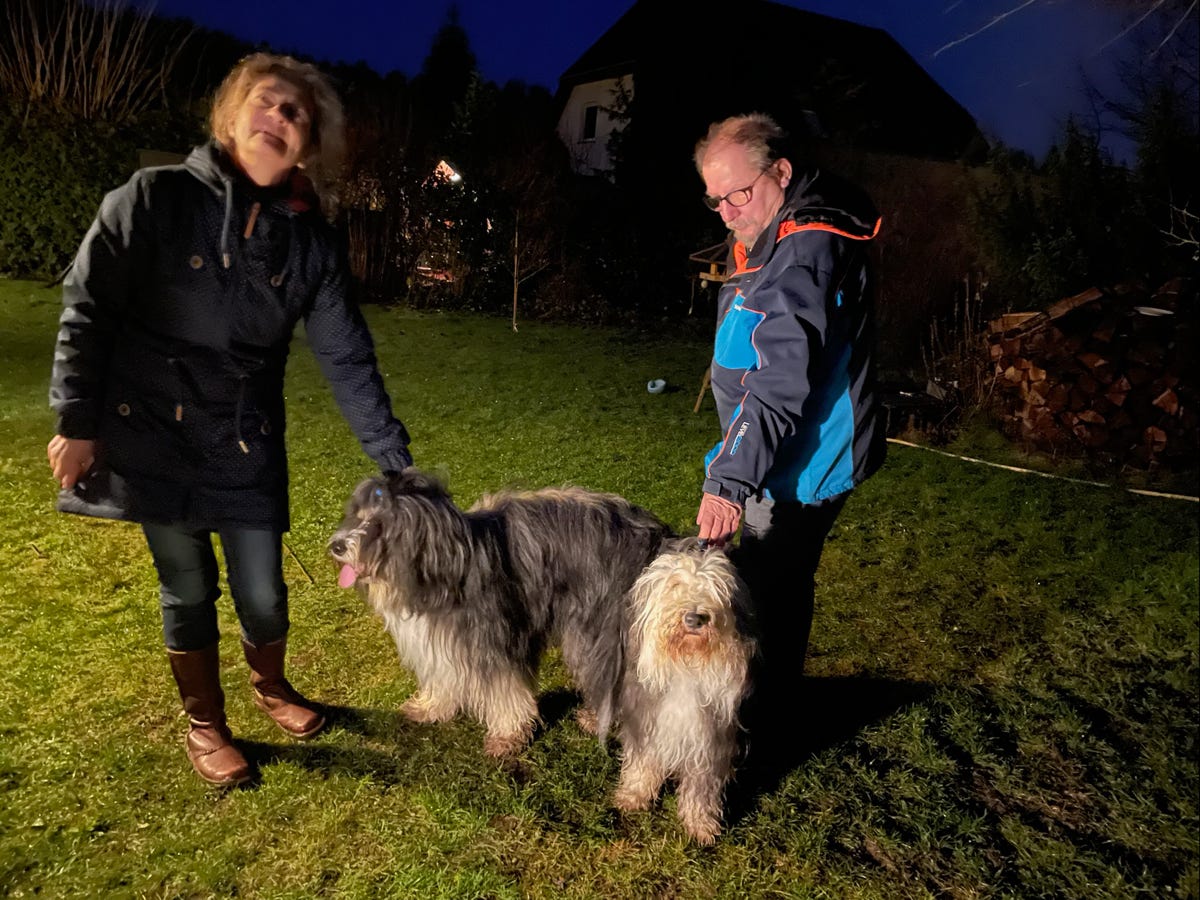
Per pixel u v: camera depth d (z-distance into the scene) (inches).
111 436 88.7
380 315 455.5
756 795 110.1
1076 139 327.0
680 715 96.6
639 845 100.7
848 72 652.7
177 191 85.0
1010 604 165.2
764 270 94.0
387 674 131.7
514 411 289.1
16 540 166.9
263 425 95.3
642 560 109.4
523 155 506.9
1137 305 261.6
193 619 100.4
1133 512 211.0
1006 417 272.5
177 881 91.7
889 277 384.2
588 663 111.3
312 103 88.7
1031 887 97.8
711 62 589.9
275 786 105.5
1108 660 146.7
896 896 95.7
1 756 107.7
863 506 211.5
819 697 132.7
